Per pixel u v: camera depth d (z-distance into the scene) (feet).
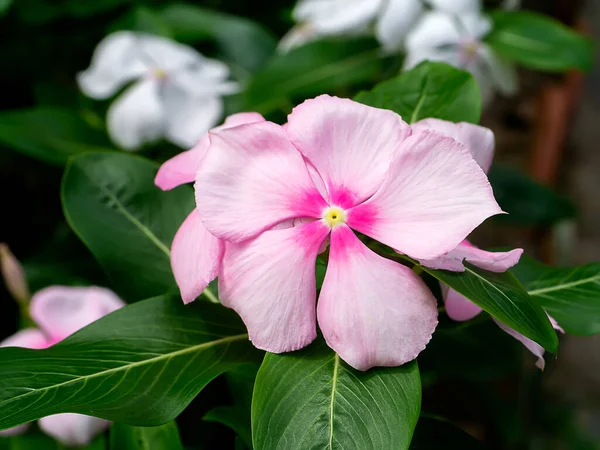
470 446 0.76
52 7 1.26
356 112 0.68
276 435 0.65
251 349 0.72
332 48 1.12
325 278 0.66
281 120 1.11
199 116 1.14
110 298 0.87
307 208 0.67
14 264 0.90
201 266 0.68
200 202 0.66
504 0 1.22
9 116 1.16
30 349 0.70
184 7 1.33
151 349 0.71
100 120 1.23
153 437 0.77
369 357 0.66
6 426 0.65
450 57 1.07
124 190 0.81
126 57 1.12
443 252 0.65
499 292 0.66
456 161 0.65
